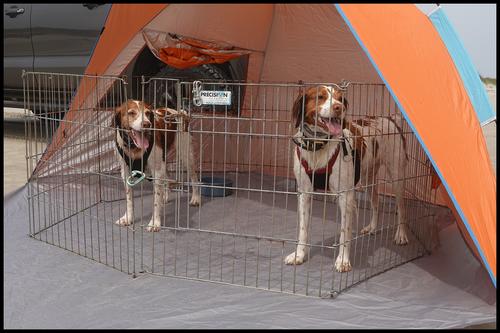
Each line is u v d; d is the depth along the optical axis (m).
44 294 3.03
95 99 4.86
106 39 4.42
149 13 4.49
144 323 2.65
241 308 2.85
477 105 4.26
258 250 3.66
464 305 2.96
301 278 3.31
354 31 2.92
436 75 3.49
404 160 3.99
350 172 3.37
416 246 3.97
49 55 7.12
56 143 4.75
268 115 6.34
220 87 6.02
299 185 3.55
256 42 5.99
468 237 3.30
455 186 2.97
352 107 5.09
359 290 3.14
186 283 3.21
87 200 5.09
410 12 3.90
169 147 4.59
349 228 3.40
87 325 2.64
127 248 3.50
